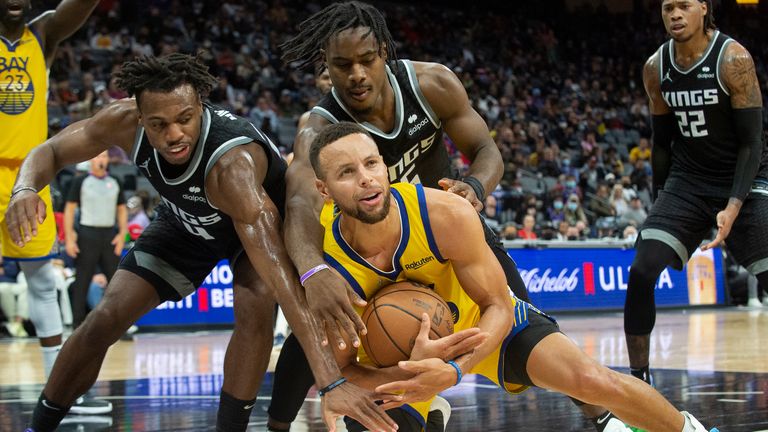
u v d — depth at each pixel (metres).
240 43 16.31
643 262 4.06
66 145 3.07
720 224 3.99
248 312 3.12
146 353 7.31
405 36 19.61
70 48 14.02
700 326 9.27
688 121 4.17
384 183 2.44
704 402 4.27
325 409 2.34
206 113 2.92
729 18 22.52
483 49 20.31
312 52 3.11
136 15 15.78
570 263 10.88
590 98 19.97
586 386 2.66
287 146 14.21
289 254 2.61
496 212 12.24
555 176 15.26
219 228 3.19
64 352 3.27
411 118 3.27
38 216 2.90
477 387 5.24
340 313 2.39
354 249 2.60
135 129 3.03
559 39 22.36
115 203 8.20
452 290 2.74
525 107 18.06
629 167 16.70
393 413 2.71
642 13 23.23
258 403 4.72
